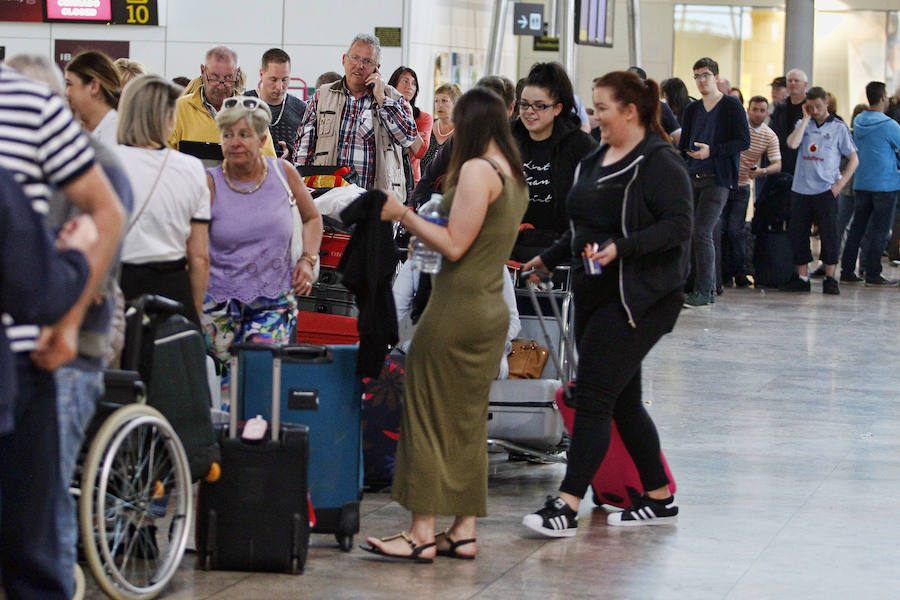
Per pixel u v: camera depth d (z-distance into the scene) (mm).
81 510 5230
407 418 6375
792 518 7371
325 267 8711
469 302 6266
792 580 6195
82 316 4066
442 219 6301
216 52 9523
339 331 8734
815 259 24953
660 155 6719
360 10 17531
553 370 8266
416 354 6348
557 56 27703
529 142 8336
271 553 6043
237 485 6051
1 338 3852
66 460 4551
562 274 8266
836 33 30203
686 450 9172
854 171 20578
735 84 29938
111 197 4105
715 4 29703
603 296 6836
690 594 5941
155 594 5637
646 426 7160
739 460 8875
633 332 6785
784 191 19984
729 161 17500
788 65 29109
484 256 6301
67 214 4230
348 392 6559
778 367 12961
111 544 5988
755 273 20469
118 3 17922
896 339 15055
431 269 6320
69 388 4527
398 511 7414
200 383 5984
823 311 17562
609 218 6805
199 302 6734
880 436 9750
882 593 6016
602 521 7293
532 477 8445
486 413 6461
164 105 6496
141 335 5672
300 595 5773
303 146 10938
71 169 4027
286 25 17750
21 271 3797
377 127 10812
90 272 3990
